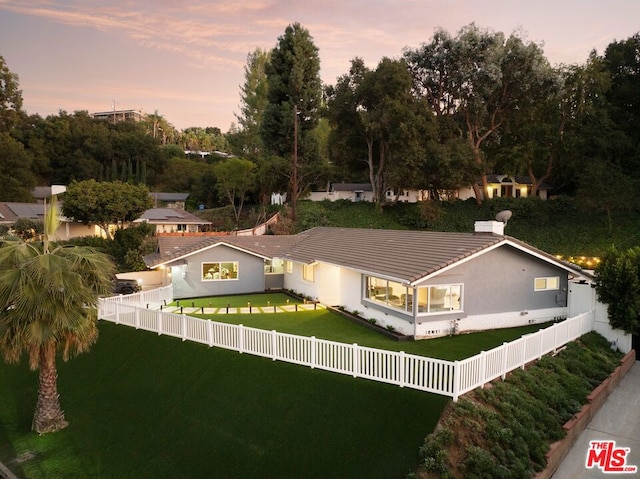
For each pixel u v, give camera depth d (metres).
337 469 9.84
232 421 12.04
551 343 14.91
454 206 45.09
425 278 15.27
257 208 52.00
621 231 38.44
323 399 11.76
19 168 58.00
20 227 38.88
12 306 11.55
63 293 11.80
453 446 9.65
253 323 18.69
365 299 19.22
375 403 11.16
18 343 11.55
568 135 42.94
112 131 82.81
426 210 42.19
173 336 17.03
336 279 23.19
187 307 22.11
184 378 14.33
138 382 14.88
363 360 12.20
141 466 11.34
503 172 53.12
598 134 41.59
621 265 16.77
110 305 19.81
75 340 12.53
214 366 14.41
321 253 23.69
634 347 17.41
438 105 45.72
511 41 41.09
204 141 135.88
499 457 9.72
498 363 12.30
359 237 24.67
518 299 18.23
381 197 45.88
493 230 17.94
